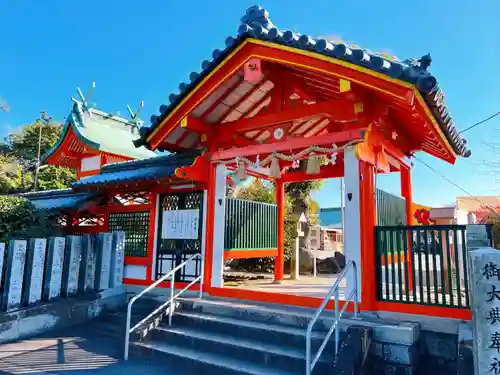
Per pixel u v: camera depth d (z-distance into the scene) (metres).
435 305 5.37
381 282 5.84
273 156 6.96
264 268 13.55
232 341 5.72
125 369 5.52
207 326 6.39
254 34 5.82
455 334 5.16
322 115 6.35
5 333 6.62
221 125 7.69
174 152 8.72
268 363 5.24
